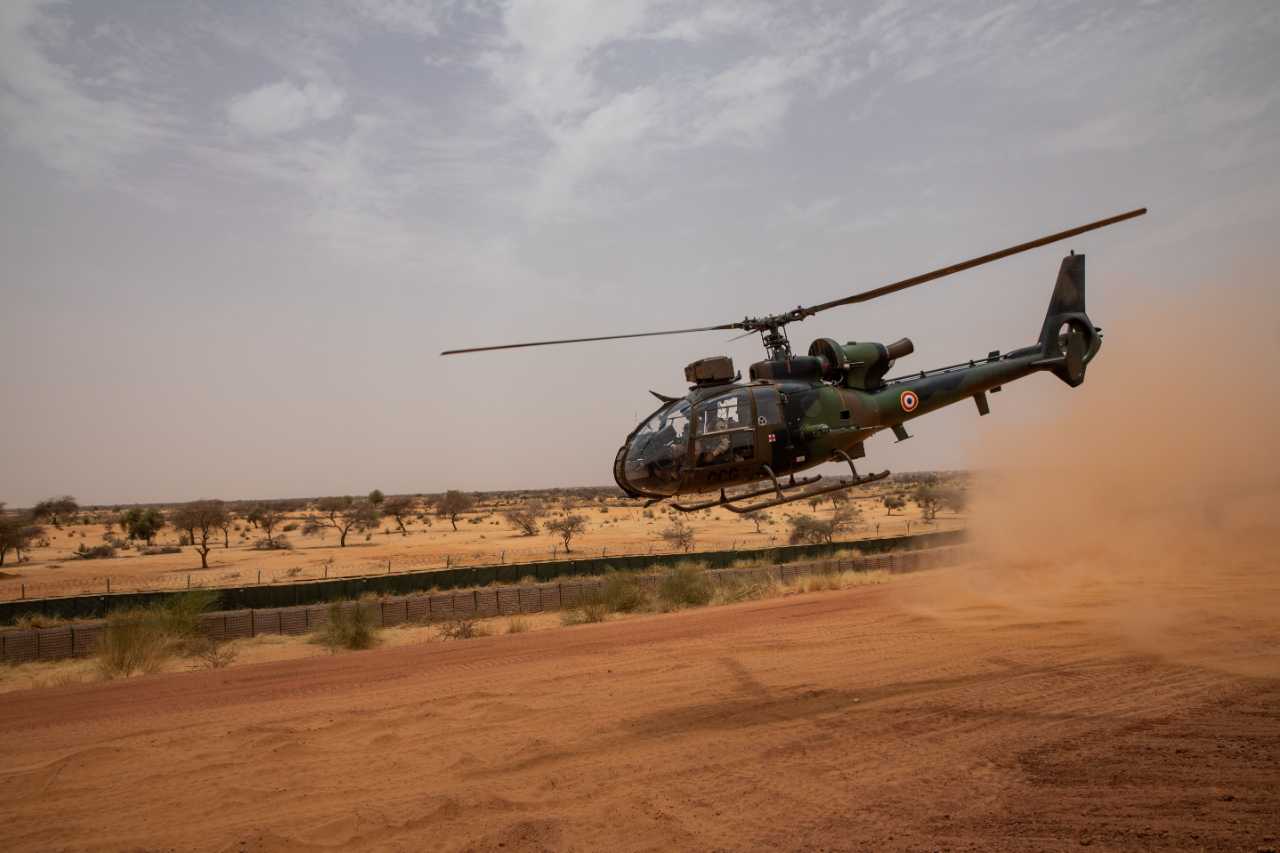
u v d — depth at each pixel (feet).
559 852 21.04
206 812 25.58
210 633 90.38
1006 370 45.75
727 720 33.32
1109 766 24.39
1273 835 18.40
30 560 250.98
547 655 52.03
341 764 30.22
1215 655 39.34
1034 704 32.42
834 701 35.22
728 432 36.22
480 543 261.44
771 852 20.10
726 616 66.74
